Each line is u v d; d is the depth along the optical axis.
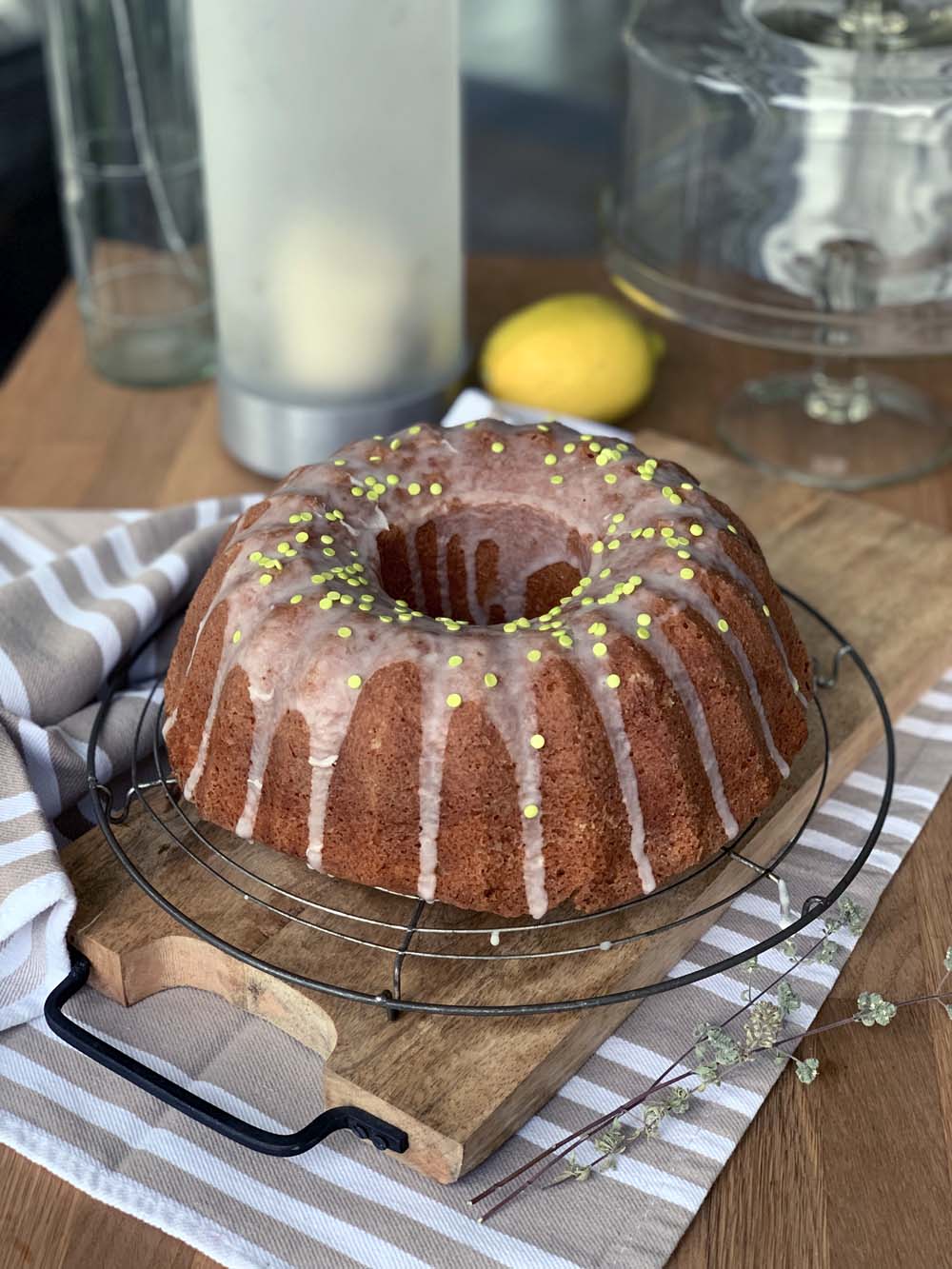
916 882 0.67
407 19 0.78
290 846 0.60
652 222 0.89
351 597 0.60
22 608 0.72
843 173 0.81
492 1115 0.55
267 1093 0.58
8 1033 0.61
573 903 0.61
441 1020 0.57
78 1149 0.56
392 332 0.86
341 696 0.58
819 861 0.67
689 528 0.63
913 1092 0.59
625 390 0.92
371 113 0.79
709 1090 0.58
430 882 0.59
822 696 0.72
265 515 0.65
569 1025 0.57
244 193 0.82
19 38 1.20
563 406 0.92
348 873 0.60
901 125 0.78
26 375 1.02
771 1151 0.57
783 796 0.66
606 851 0.59
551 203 1.23
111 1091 0.58
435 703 0.58
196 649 0.63
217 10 0.77
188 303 0.99
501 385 0.92
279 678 0.59
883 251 0.83
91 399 1.00
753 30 0.82
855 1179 0.56
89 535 0.82
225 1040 0.60
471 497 0.67
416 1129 0.54
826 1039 0.60
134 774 0.65
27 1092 0.58
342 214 0.82
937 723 0.75
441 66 0.81
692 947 0.63
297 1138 0.54
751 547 0.67
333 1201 0.55
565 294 1.08
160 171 0.94
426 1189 0.55
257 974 0.59
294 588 0.61
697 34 0.84
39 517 0.83
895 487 0.91
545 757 0.58
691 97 0.83
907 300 0.83
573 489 0.66
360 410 0.87
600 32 1.14
